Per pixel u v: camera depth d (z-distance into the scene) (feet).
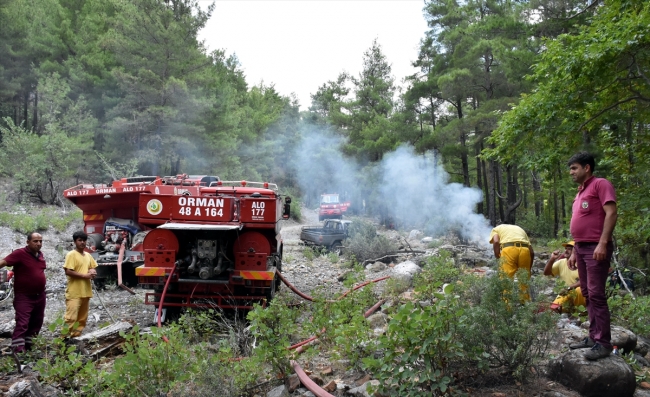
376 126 121.49
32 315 21.68
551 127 32.73
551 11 60.49
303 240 71.10
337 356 17.53
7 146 83.71
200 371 15.48
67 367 16.15
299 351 18.53
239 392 15.49
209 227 25.72
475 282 18.85
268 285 26.91
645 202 30.91
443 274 26.27
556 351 17.31
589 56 27.78
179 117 92.99
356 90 138.31
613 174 35.86
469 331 14.29
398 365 14.20
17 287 21.15
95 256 38.24
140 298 33.58
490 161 85.87
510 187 94.32
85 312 23.59
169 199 28.09
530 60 69.36
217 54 106.32
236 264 27.25
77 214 73.87
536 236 87.35
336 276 45.52
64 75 101.35
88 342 20.63
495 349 15.78
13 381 17.94
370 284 28.19
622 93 31.60
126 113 93.45
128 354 14.88
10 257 20.97
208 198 28.02
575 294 21.67
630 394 14.19
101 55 101.96
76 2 120.37
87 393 15.49
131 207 40.04
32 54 103.04
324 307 23.20
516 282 16.28
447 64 101.24
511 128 33.83
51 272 42.19
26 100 115.96
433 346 13.73
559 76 30.60
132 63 89.10
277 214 30.22
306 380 15.58
